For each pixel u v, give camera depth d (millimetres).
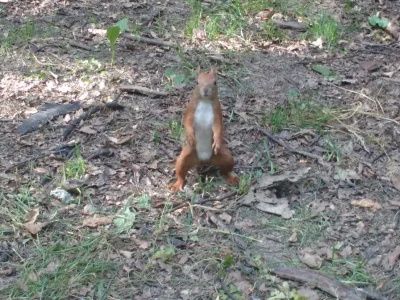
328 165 5277
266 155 5406
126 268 4281
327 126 5766
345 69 6559
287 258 4426
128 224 4613
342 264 4387
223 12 7297
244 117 5793
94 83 6145
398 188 5078
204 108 4742
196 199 4891
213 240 4547
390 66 6633
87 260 4312
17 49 6543
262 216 4785
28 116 5703
